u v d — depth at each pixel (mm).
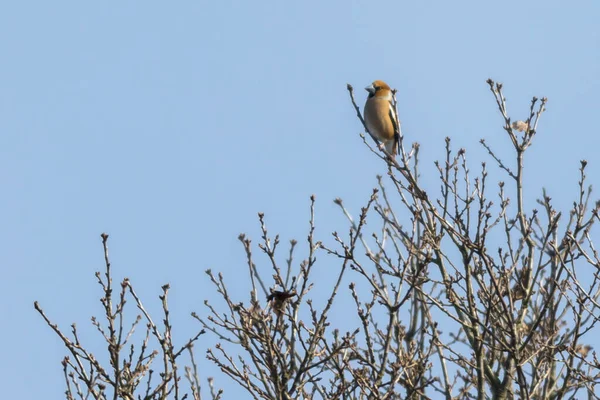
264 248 11859
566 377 11945
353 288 11531
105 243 10328
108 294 10227
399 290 12148
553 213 13336
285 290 11547
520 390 11852
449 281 12656
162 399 10219
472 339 12766
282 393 10664
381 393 11664
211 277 11766
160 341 10469
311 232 11477
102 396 10203
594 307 13031
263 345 10953
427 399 11734
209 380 12797
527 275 13008
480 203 12609
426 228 12766
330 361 12023
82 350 10320
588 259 12180
